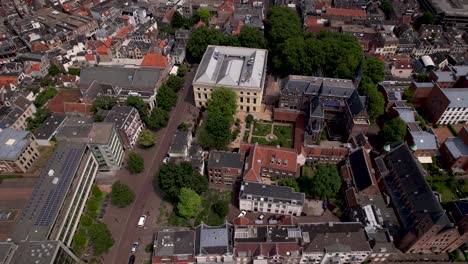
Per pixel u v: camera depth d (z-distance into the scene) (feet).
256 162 472.03
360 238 388.57
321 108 532.32
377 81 638.94
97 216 455.22
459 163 493.77
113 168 516.73
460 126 583.99
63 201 407.23
